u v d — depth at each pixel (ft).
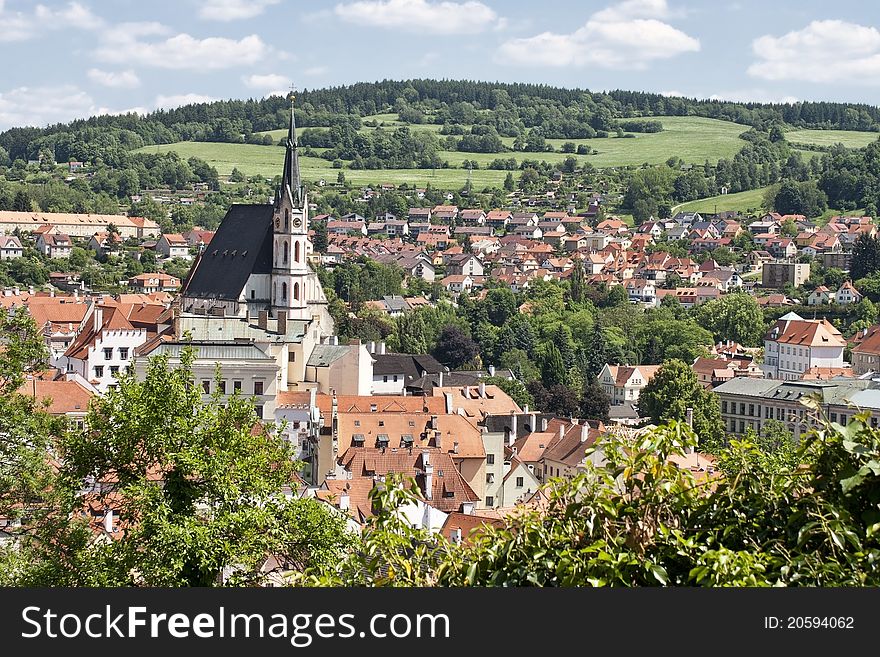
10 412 271.08
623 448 130.62
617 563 115.85
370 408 616.39
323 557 221.25
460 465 561.43
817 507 117.80
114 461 232.32
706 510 124.98
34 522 275.39
